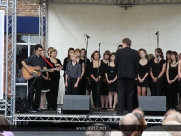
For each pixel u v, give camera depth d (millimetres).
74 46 18109
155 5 17906
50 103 14797
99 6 18062
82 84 15008
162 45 17906
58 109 14352
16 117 13125
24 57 19422
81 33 18109
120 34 18016
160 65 14789
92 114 13180
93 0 18031
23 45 19469
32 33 19297
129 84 12703
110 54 15195
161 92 14836
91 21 18094
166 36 17891
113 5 18016
